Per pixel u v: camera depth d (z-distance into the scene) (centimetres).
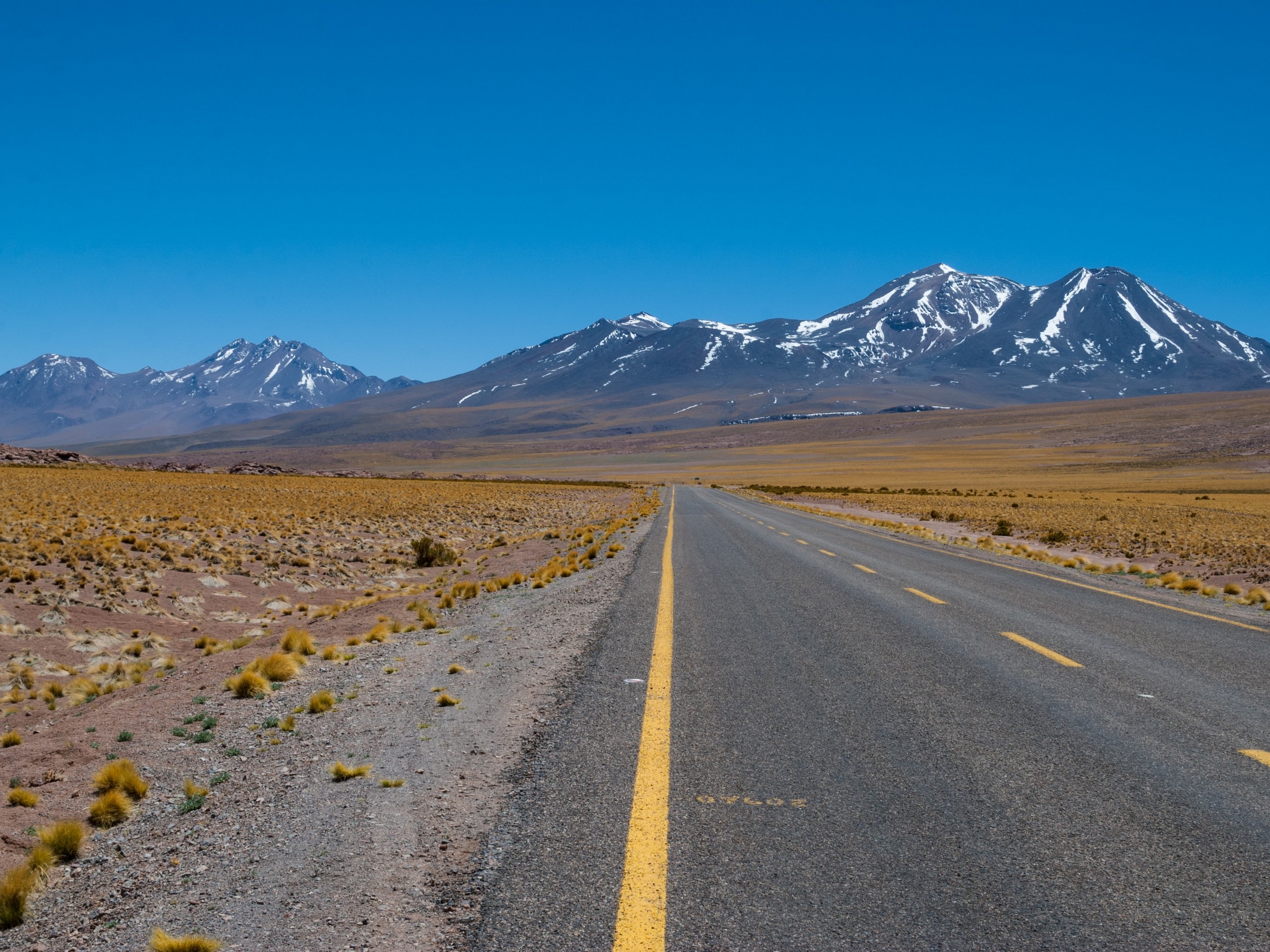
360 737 645
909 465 17388
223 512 3441
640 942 337
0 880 439
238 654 1129
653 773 538
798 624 1109
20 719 977
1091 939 341
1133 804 487
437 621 1251
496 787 518
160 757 656
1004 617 1188
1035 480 12262
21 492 3666
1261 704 720
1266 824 459
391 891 386
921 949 333
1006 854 420
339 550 2714
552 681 799
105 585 1761
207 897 395
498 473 19350
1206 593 1656
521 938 341
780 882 389
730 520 3709
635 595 1395
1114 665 867
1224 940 340
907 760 564
